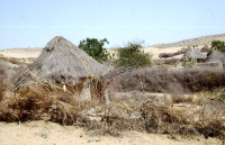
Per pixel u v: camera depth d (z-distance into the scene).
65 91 5.93
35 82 5.76
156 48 58.78
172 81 6.54
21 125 5.43
